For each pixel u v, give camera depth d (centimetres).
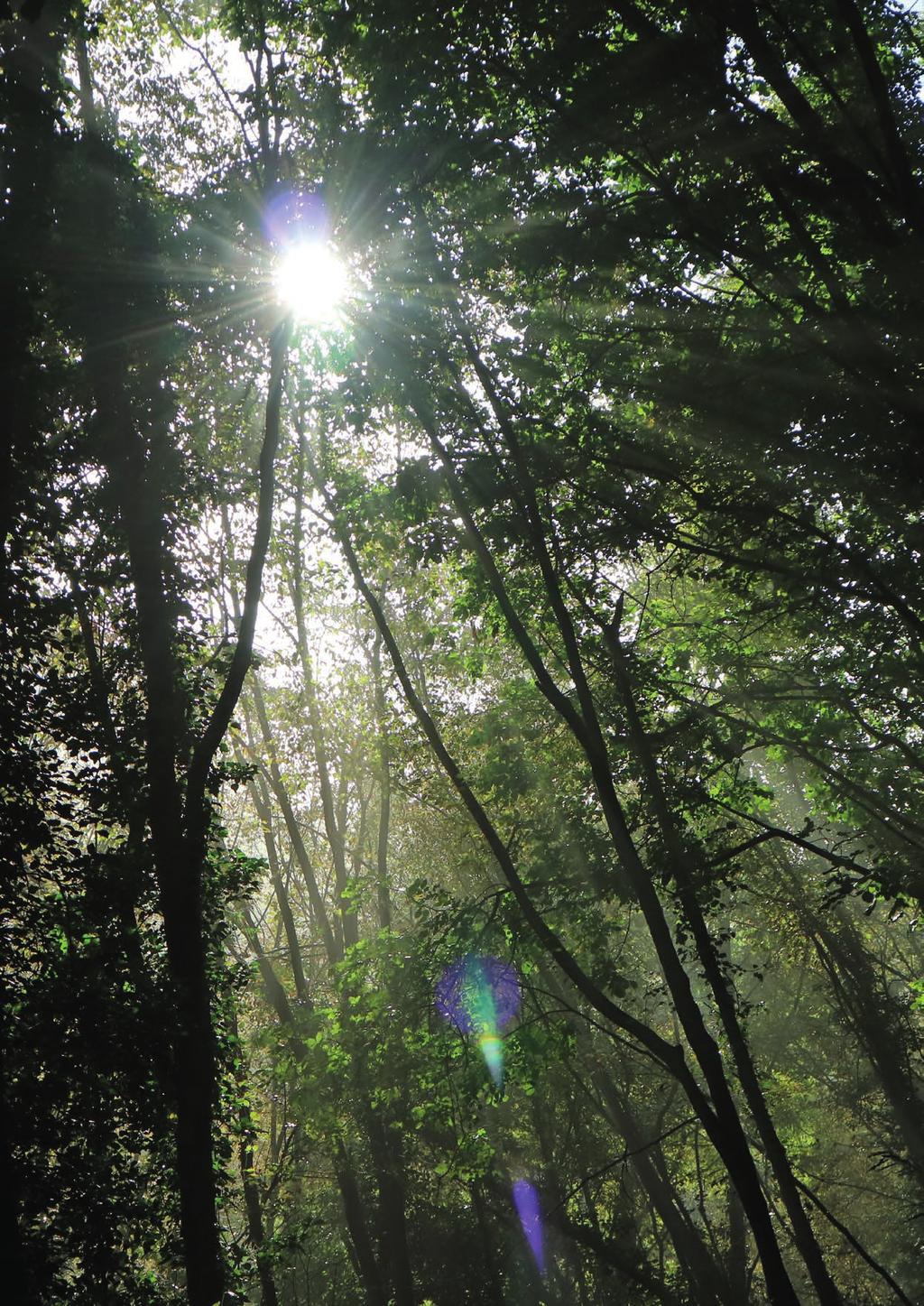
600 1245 2298
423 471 1586
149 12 1777
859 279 1312
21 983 1373
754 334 1403
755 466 1457
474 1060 1733
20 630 1462
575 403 1540
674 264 1441
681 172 1277
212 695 1853
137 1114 1443
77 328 1616
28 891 1429
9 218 1430
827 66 1205
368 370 1585
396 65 1258
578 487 1564
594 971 1744
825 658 1706
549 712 1889
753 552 1541
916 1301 2938
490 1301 2569
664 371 1459
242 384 1756
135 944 1522
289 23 1377
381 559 1903
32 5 782
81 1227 1370
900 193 1070
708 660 1838
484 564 1638
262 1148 2711
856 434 1341
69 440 1611
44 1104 1327
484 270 1445
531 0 1181
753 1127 2619
